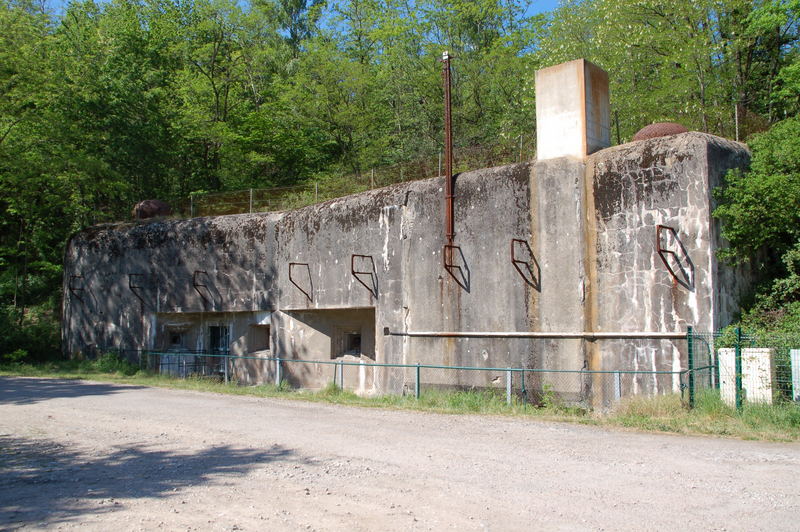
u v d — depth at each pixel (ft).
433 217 53.57
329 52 123.75
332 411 41.37
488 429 34.30
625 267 43.34
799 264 42.86
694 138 41.68
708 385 38.75
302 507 20.25
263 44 134.21
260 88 131.54
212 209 82.79
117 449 29.68
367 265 57.82
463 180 51.98
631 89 77.20
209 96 119.65
